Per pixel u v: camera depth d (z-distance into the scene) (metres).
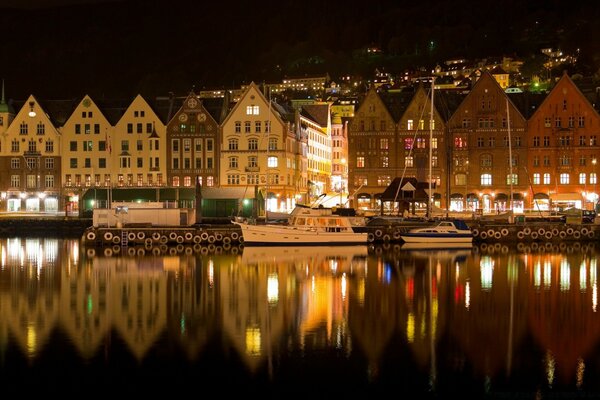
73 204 131.38
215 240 86.75
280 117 129.38
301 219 85.75
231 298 47.62
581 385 29.52
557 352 34.03
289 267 64.25
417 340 36.06
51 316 41.59
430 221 92.56
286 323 39.66
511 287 53.22
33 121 133.00
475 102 128.00
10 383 29.52
